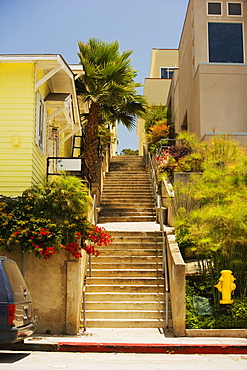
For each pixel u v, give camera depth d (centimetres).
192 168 1605
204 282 1079
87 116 1950
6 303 707
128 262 1234
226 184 1102
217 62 1839
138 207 1762
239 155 1258
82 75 1747
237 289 1069
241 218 999
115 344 855
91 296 1090
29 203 1017
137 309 1065
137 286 1119
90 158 1758
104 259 1238
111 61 1831
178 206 1321
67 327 961
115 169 2338
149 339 911
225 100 1744
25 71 1230
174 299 966
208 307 1012
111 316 1043
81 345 850
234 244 1044
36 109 1246
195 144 1404
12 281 738
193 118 1873
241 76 1756
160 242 1317
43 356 796
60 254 994
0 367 690
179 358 804
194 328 964
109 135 2411
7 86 1226
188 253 1184
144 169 2308
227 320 978
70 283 977
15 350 852
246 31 1864
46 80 1277
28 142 1203
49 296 980
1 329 700
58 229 987
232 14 1873
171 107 2731
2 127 1211
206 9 1869
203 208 1109
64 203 1023
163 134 2456
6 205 991
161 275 1174
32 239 953
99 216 1688
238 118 1736
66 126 1605
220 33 1861
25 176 1190
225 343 873
